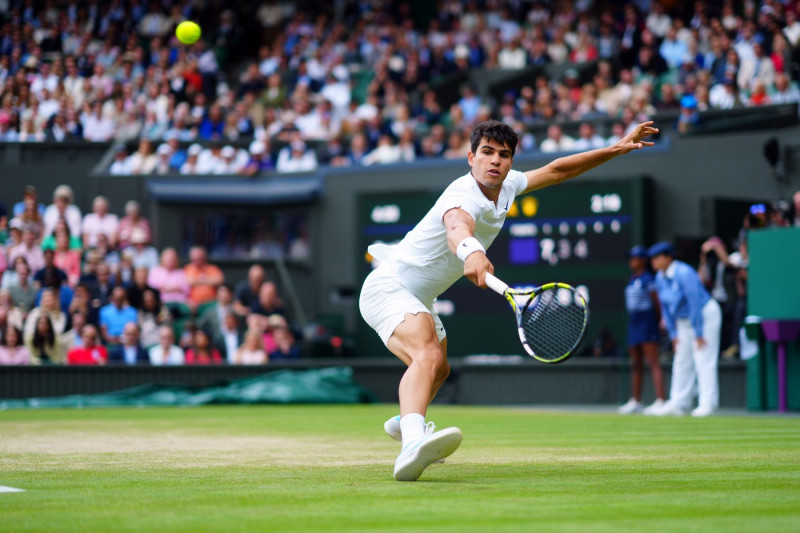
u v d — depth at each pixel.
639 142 4.85
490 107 19.78
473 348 15.30
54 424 9.22
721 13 19.16
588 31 21.23
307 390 13.72
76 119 18.81
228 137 18.75
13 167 17.41
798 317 11.27
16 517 3.23
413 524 3.05
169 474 4.64
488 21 22.83
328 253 17.34
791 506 3.43
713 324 10.84
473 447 6.27
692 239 14.00
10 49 20.17
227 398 13.40
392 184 16.84
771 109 15.23
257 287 15.52
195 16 23.17
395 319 4.41
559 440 6.93
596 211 14.88
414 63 20.83
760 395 11.75
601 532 2.87
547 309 3.92
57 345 13.63
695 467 4.87
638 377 11.75
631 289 11.61
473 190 4.31
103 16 21.98
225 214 17.53
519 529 2.93
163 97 19.47
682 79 17.66
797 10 17.47
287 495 3.77
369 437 7.45
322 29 22.80
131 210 16.41
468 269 4.02
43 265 15.37
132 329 14.03
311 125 19.12
